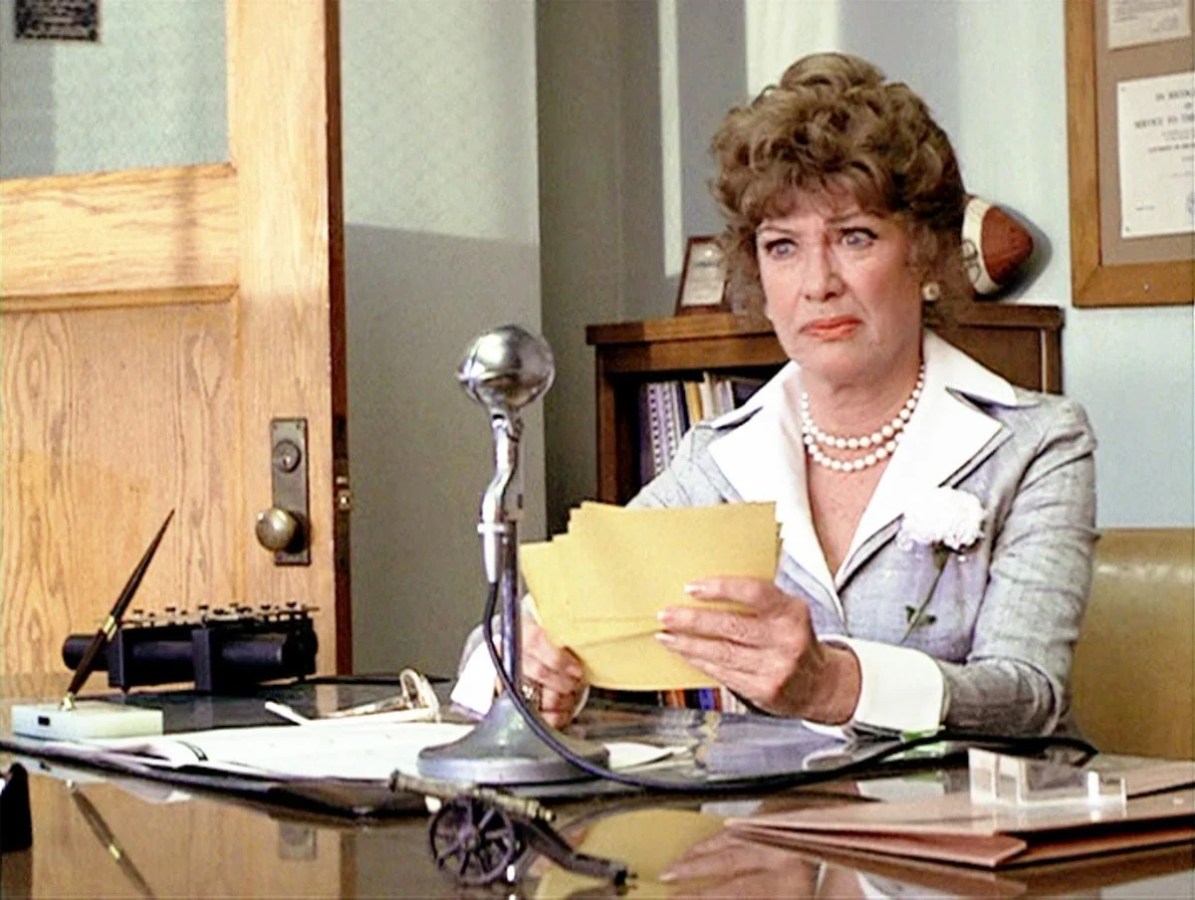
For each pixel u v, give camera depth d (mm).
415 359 4055
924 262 2527
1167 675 2709
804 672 1830
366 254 4000
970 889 1194
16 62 3859
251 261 3457
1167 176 3564
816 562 2506
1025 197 3805
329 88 3414
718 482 2664
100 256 3570
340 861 1324
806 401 2660
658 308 4574
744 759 1789
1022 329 3629
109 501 3572
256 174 3457
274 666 2473
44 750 1928
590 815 1491
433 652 4074
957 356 2592
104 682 2768
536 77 4367
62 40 3826
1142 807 1413
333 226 3414
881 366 2518
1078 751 1945
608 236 4656
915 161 2463
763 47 4336
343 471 3414
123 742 1910
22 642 3637
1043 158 3771
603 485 4023
